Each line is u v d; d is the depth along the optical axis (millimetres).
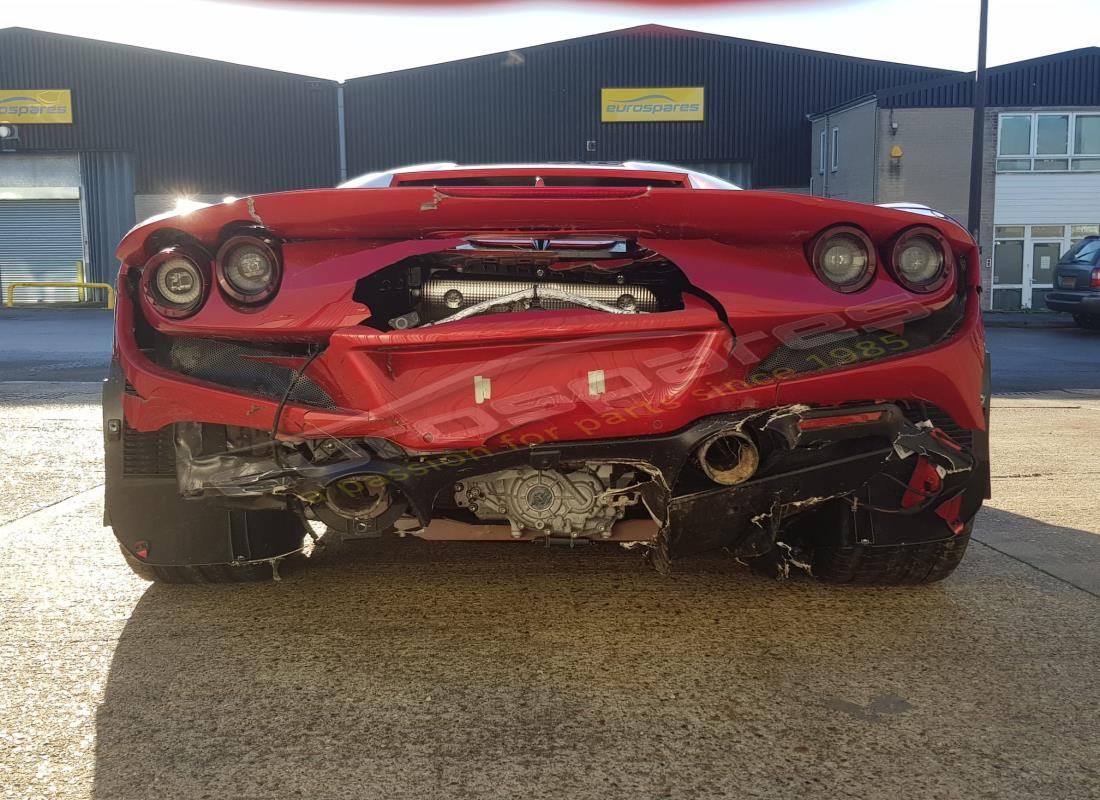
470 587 3145
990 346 15352
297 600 3004
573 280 2535
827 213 2367
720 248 2438
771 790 1895
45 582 3174
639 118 29656
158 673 2445
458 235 2412
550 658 2555
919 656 2570
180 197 29609
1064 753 2043
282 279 2398
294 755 2029
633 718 2207
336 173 29812
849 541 2848
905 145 24797
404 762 2002
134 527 2785
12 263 29891
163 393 2482
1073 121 24625
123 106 29312
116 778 1930
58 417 6996
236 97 29484
